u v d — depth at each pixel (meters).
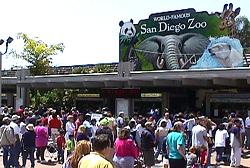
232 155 17.09
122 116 19.89
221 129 17.75
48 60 46.72
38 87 34.53
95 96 37.69
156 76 26.66
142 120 17.47
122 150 10.73
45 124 19.64
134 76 27.83
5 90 42.56
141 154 15.51
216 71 24.02
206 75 24.45
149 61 38.22
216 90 32.88
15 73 38.66
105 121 13.55
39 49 46.28
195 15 35.47
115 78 28.83
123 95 27.30
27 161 17.70
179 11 36.38
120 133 10.91
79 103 39.50
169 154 11.24
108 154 5.41
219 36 34.16
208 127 15.55
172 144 11.17
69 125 17.20
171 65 36.75
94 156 5.25
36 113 24.25
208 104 33.41
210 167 16.23
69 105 39.81
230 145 17.61
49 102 40.09
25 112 22.91
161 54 37.41
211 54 34.44
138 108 35.59
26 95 35.38
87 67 40.78
